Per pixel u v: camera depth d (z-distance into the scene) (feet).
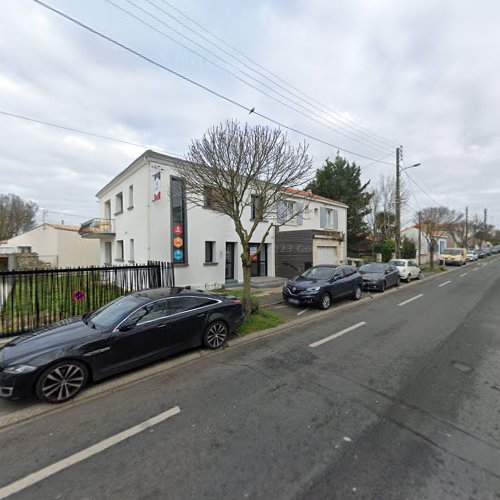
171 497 7.25
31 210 131.95
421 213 84.79
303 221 60.08
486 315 25.80
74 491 7.56
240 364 15.78
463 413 10.71
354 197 85.87
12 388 11.37
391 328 22.27
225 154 23.20
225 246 44.39
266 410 11.14
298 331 22.06
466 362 15.46
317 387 12.94
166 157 37.99
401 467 8.05
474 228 167.63
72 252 78.18
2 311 20.88
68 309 24.93
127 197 46.19
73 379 12.63
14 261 67.15
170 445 9.23
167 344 15.79
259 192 25.55
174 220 38.81
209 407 11.48
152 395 12.61
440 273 67.41
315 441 9.22
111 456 8.85
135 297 16.92
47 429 10.43
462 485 7.39
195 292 18.28
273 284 45.70
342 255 60.29
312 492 7.25
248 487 7.46
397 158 58.70
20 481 7.96
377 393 12.32
